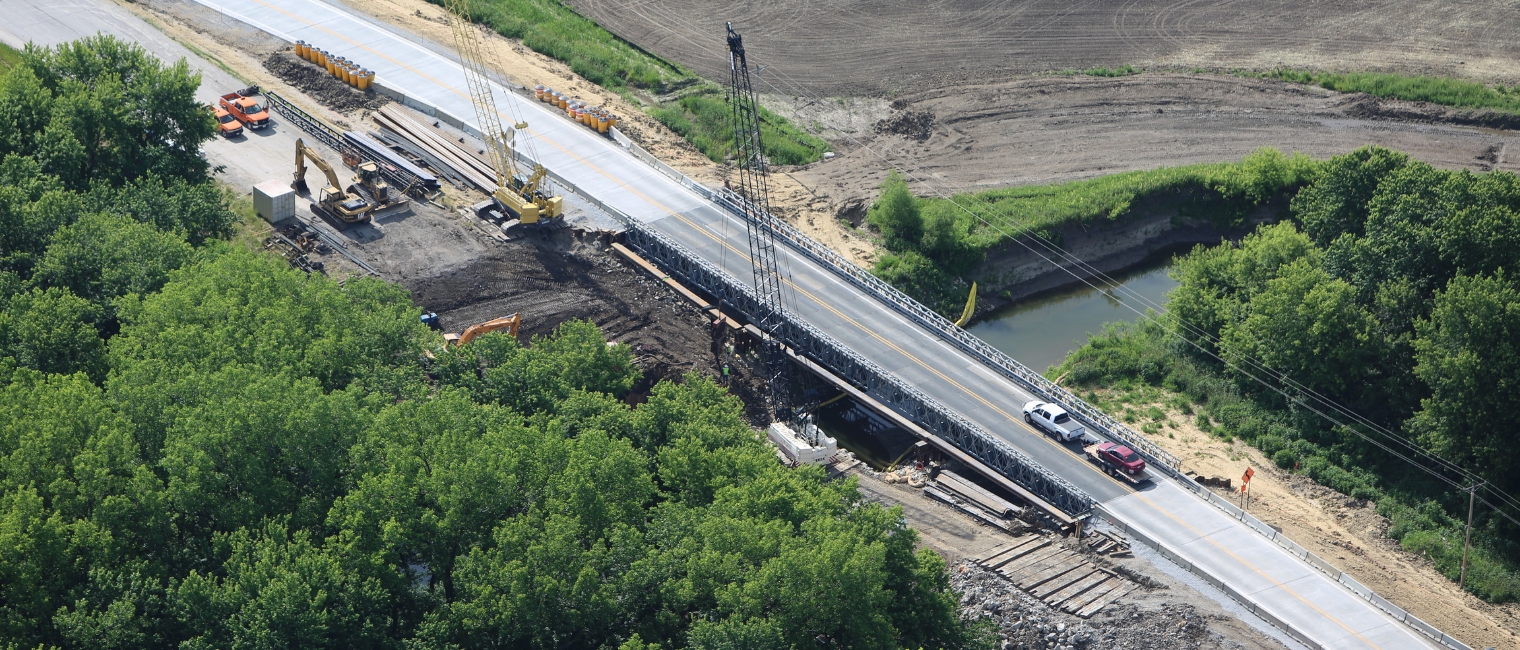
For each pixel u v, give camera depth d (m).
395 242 164.38
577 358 132.12
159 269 139.62
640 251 167.50
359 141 179.12
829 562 98.00
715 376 153.25
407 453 106.62
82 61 170.62
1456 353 138.12
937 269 171.75
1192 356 158.88
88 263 138.12
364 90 193.38
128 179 162.88
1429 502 138.00
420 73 197.88
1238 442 148.50
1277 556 126.50
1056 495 133.62
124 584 98.75
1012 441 139.62
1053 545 128.50
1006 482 136.75
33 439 104.25
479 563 99.81
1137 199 182.25
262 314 125.88
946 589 115.38
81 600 95.69
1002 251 174.38
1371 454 143.88
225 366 115.19
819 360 153.12
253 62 198.12
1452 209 148.12
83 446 106.50
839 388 151.00
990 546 128.00
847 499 111.50
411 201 171.00
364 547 101.88
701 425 120.62
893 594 102.12
